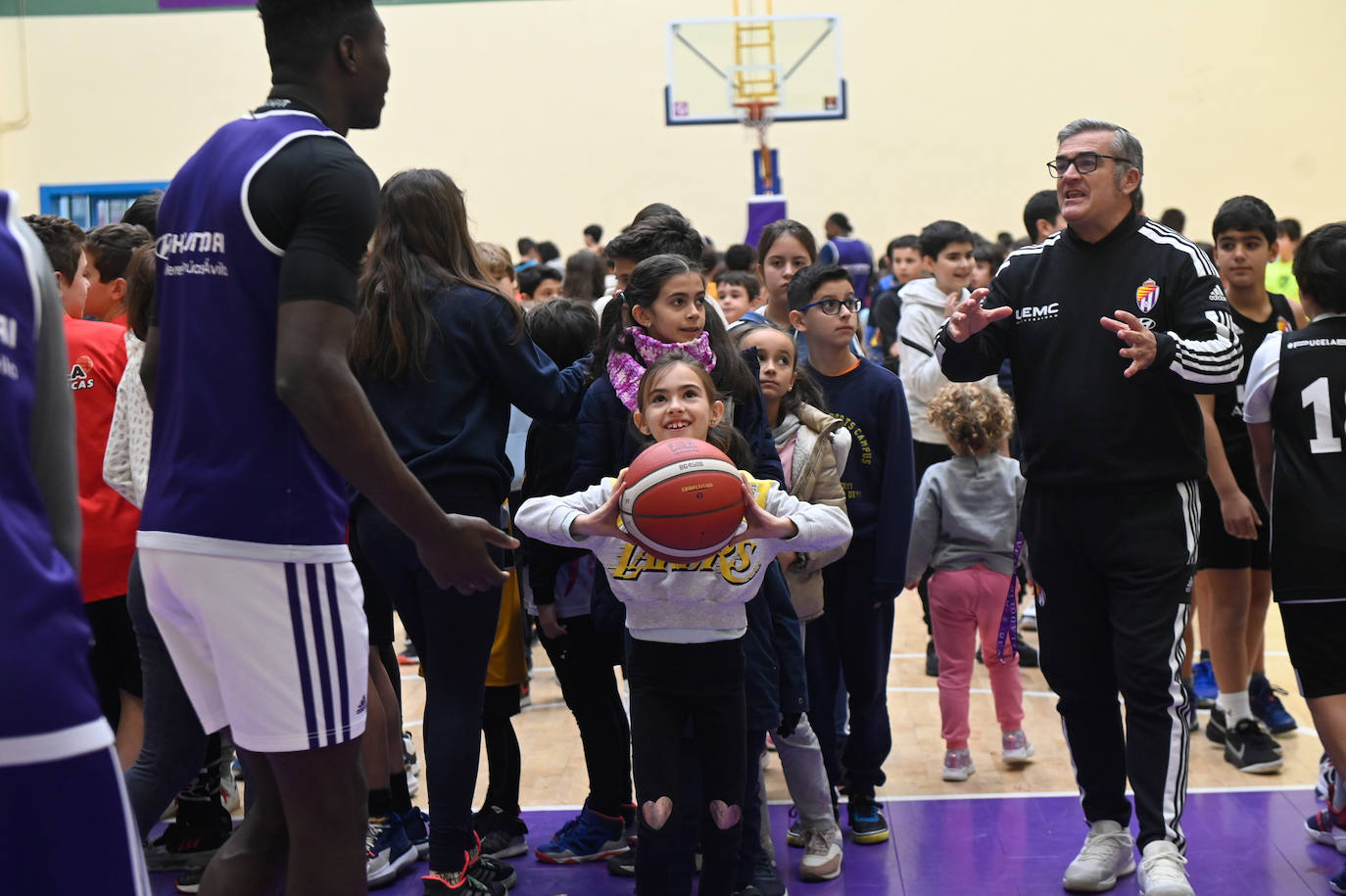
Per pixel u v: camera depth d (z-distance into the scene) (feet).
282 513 6.35
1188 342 9.60
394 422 9.71
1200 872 10.80
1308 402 10.37
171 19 46.78
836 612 11.76
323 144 6.33
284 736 6.45
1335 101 43.98
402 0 46.85
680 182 46.44
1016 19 45.06
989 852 11.42
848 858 11.37
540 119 46.73
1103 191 10.09
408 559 9.48
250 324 6.31
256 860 7.14
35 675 4.40
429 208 9.95
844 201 46.06
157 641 7.72
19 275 4.66
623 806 11.48
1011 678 13.76
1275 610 22.07
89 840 4.57
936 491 13.56
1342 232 10.43
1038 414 10.43
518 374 9.93
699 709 8.77
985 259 22.48
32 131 47.11
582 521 8.18
